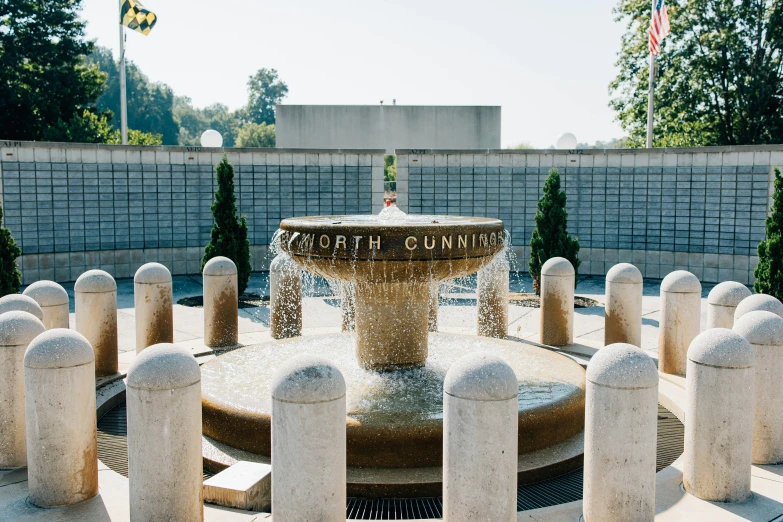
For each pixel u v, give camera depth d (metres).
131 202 16.95
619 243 17.52
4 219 15.42
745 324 5.88
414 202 18.56
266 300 14.45
